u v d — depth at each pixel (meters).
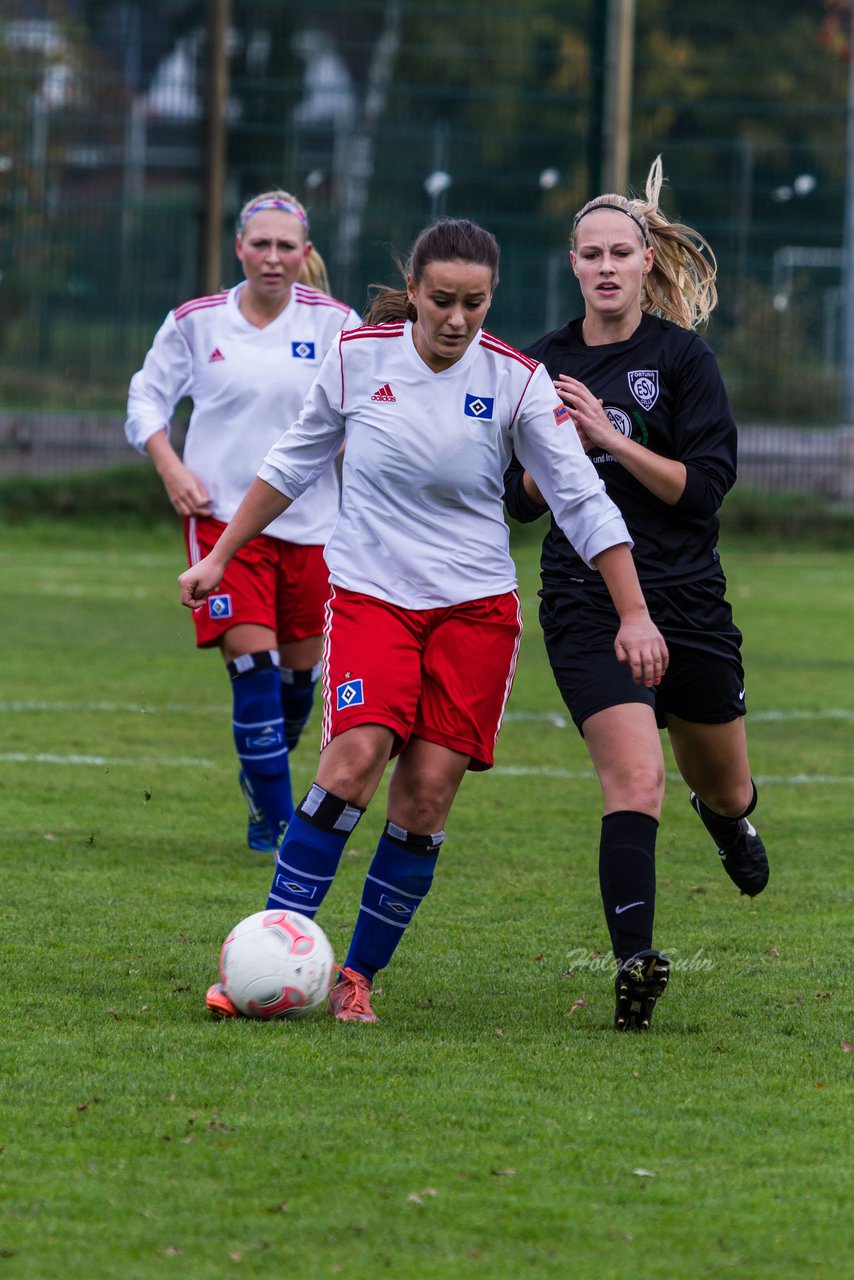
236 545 16.31
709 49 91.06
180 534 71.62
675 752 18.11
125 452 73.44
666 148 80.00
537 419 15.60
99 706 35.25
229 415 24.02
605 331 17.20
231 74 77.88
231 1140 12.34
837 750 32.75
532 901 21.02
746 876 19.22
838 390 77.25
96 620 48.84
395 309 16.23
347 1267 10.34
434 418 15.40
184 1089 13.45
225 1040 14.79
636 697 16.03
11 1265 10.28
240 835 24.55
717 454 16.67
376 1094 13.43
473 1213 11.15
